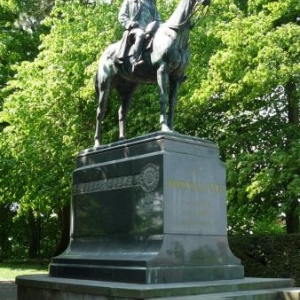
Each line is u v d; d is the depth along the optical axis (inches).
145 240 379.9
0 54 942.4
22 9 1070.4
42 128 912.3
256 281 378.6
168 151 383.9
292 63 656.4
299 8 699.4
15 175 979.3
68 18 917.2
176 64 412.5
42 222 1530.5
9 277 761.6
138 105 820.0
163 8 842.8
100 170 432.1
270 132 762.2
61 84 862.5
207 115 808.3
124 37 439.8
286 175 653.3
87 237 434.0
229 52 668.7
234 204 749.3
